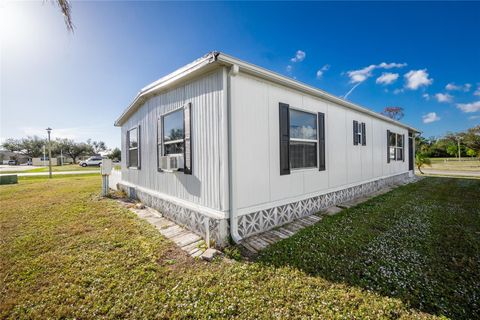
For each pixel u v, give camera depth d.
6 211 5.27
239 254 2.87
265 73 3.58
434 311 1.87
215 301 2.01
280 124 4.09
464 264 2.63
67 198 6.92
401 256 2.84
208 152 3.55
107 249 3.15
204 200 3.64
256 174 3.66
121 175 8.44
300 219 4.48
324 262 2.70
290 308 1.90
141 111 6.31
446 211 4.93
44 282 2.33
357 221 4.27
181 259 2.85
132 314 1.86
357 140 6.73
